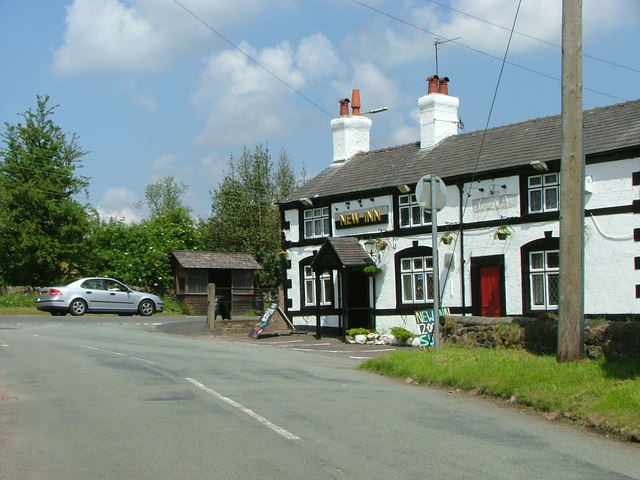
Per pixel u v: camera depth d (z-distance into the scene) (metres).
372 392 11.22
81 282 32.66
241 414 9.31
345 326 23.50
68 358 15.57
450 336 17.16
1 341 19.47
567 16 11.73
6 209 44.50
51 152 46.81
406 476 6.50
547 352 14.31
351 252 24.44
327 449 7.46
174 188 80.38
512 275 20.58
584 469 6.88
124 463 6.98
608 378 10.16
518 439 8.10
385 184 24.53
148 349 18.08
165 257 46.34
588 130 20.30
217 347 19.67
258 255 49.59
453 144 25.14
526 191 20.48
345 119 29.88
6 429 8.62
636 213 18.09
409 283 23.81
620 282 18.33
